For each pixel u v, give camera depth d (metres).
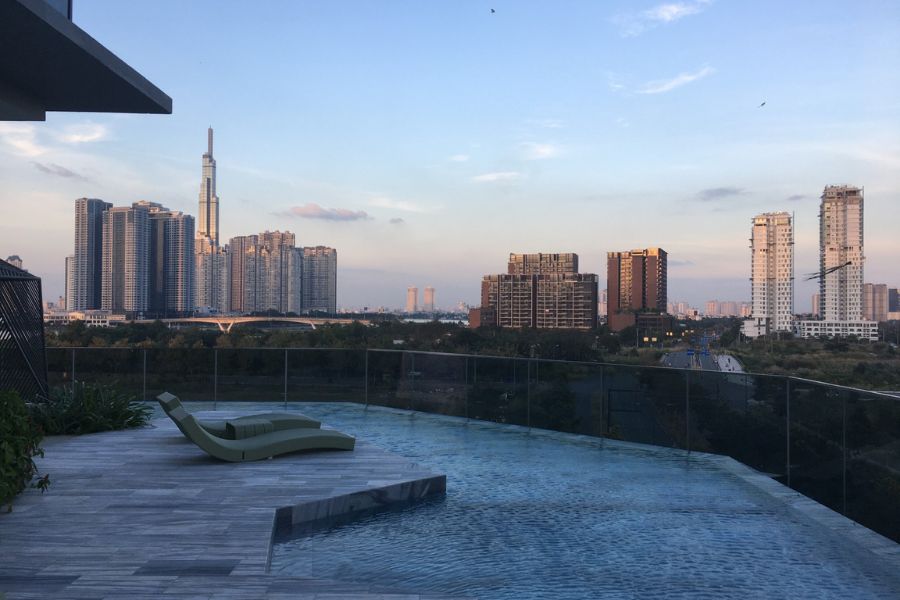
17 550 4.22
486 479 7.20
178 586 3.61
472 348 60.53
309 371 13.14
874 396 5.40
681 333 143.12
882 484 5.21
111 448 8.01
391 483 6.19
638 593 4.04
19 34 7.05
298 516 5.44
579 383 9.73
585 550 4.85
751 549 4.93
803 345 109.81
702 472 7.51
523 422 10.52
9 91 8.52
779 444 7.03
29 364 10.21
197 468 6.87
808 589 4.13
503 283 148.25
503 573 4.36
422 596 3.61
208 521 4.93
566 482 7.04
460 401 11.42
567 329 132.12
